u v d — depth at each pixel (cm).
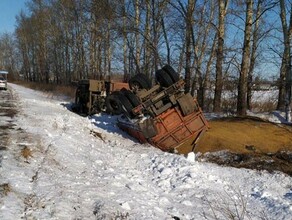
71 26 4709
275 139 1175
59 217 515
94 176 779
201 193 755
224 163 1038
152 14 2291
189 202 696
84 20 3938
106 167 884
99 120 1706
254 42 2228
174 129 1163
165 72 1209
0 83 3750
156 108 1173
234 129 1235
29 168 721
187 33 2023
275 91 2269
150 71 2556
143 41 2580
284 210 670
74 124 1466
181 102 1154
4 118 1442
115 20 2569
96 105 1980
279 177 898
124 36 2584
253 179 880
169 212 631
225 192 776
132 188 725
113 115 1775
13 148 870
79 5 3978
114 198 643
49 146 937
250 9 1623
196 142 1159
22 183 627
